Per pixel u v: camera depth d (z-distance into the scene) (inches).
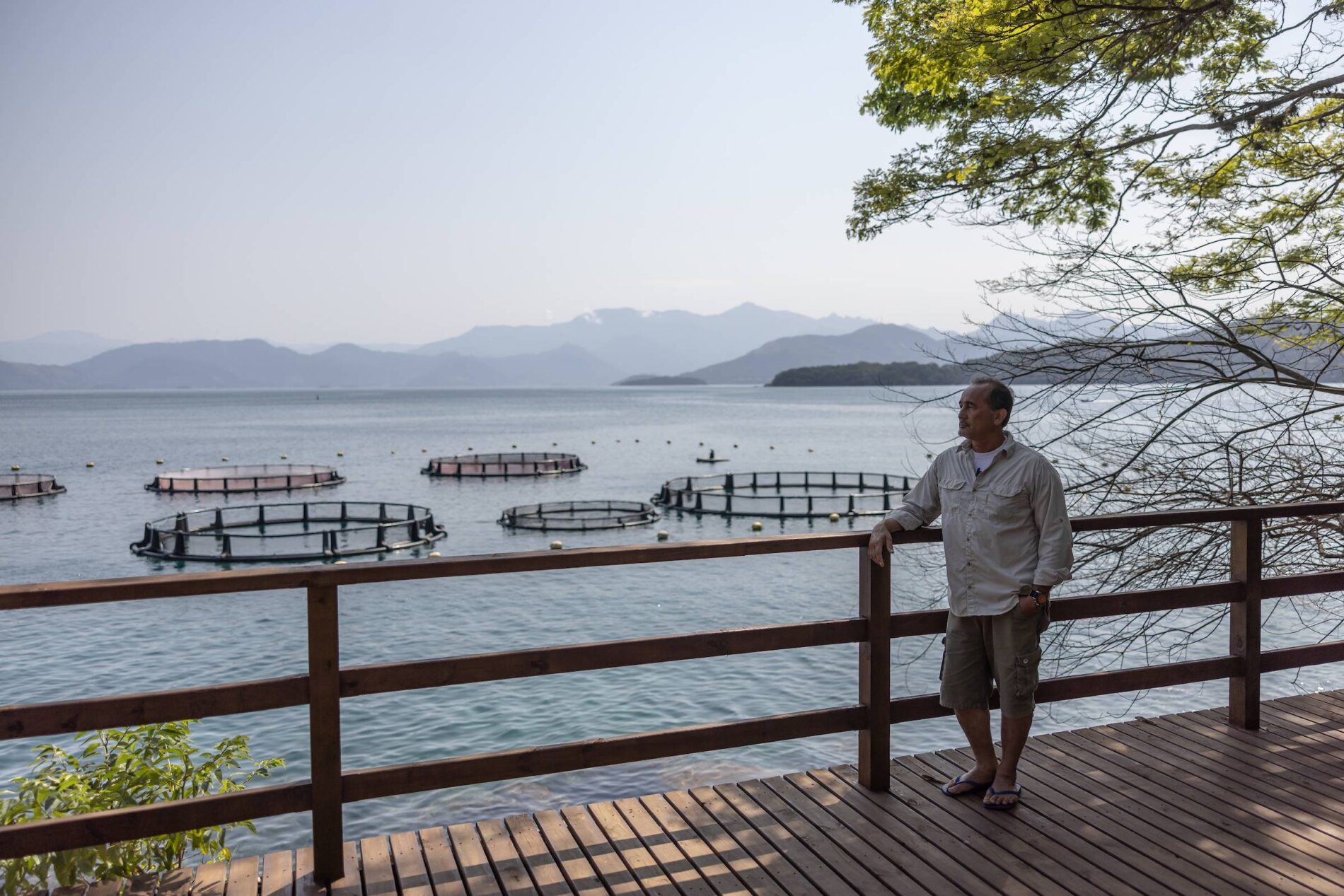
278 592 1008.2
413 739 538.3
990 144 262.5
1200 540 276.8
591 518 1581.0
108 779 169.2
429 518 1450.5
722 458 2891.2
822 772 171.5
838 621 157.4
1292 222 266.1
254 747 528.7
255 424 5487.2
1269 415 265.3
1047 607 147.6
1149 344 264.1
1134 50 248.4
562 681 645.9
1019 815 152.4
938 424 4456.2
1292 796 159.9
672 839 145.4
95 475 2452.0
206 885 133.4
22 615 882.8
